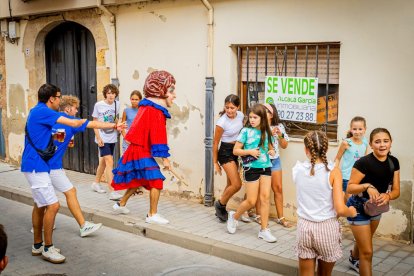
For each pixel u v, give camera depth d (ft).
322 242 13.44
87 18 29.99
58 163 19.79
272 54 22.65
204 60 24.62
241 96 23.95
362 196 14.47
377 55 19.07
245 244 19.47
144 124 21.07
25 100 35.09
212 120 24.31
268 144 19.62
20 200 27.71
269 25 21.94
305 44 21.15
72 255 19.44
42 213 19.03
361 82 19.56
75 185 29.73
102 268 18.16
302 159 21.38
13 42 35.37
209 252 19.56
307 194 13.60
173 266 18.39
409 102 18.53
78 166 33.86
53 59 34.45
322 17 20.31
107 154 26.99
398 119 18.83
